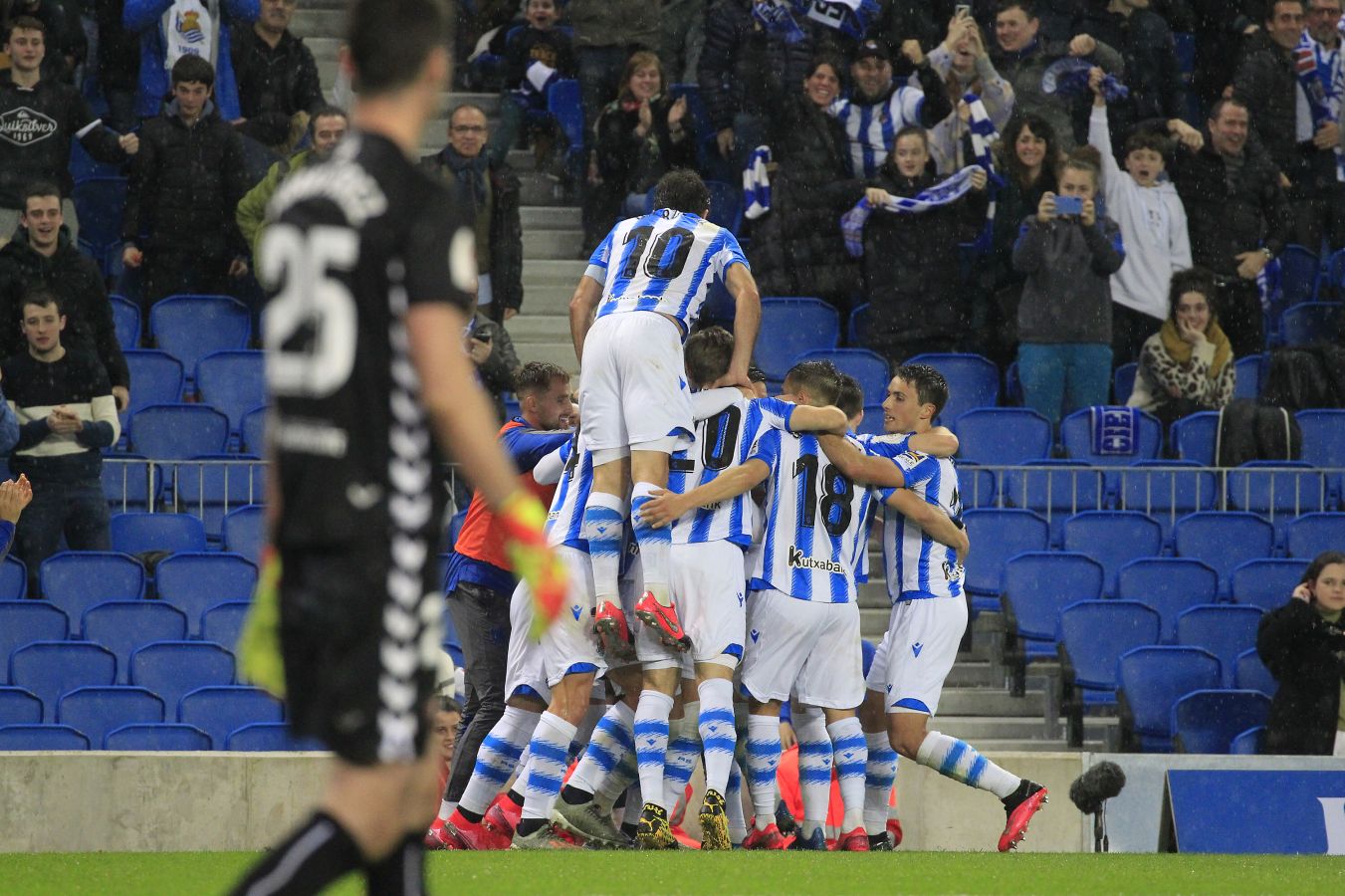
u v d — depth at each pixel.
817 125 46.25
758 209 46.12
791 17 48.00
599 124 48.75
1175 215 47.34
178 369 44.16
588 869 18.06
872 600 40.00
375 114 8.88
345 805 8.63
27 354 37.97
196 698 33.94
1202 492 42.56
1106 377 44.34
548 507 26.77
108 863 19.42
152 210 45.53
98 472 38.28
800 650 25.19
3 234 43.22
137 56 50.53
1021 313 44.25
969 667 38.47
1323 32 52.41
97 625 36.09
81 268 39.28
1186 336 44.56
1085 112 50.09
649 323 24.19
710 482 24.20
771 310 45.56
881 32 52.00
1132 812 28.12
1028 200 45.59
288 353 8.41
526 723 24.78
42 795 27.92
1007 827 26.08
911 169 45.06
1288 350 46.22
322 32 57.66
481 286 45.03
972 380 44.47
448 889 15.40
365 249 8.45
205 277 46.31
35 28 43.81
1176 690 35.53
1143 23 51.09
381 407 8.45
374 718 8.40
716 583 24.17
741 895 15.06
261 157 46.53
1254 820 27.33
